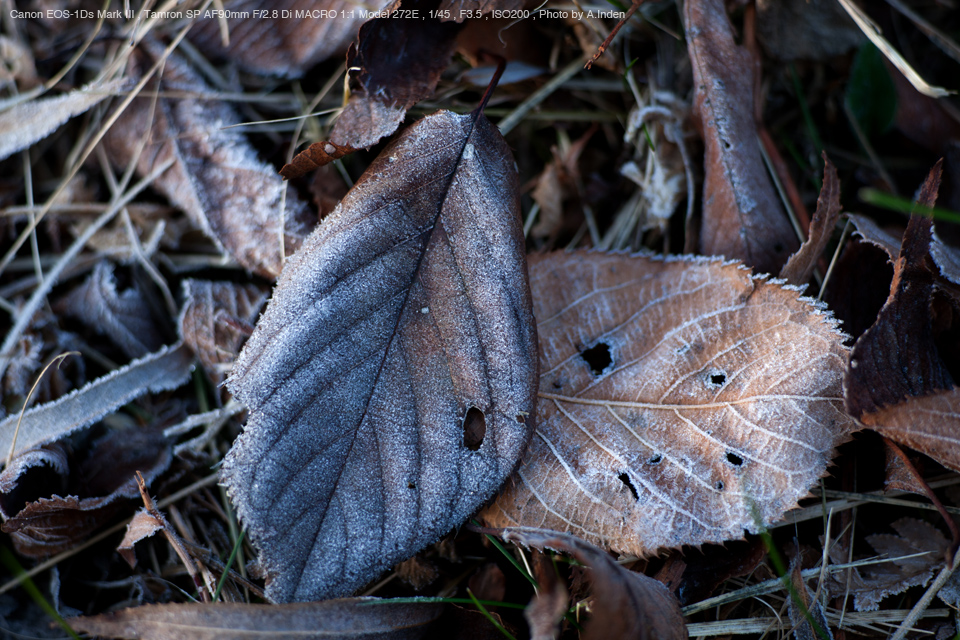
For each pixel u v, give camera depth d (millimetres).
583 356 297
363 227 287
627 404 292
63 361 324
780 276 298
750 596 290
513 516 287
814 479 280
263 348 282
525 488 288
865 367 278
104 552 309
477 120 291
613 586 265
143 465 311
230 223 320
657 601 272
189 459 313
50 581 306
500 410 284
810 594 289
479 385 284
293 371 281
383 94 295
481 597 300
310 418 280
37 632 303
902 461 285
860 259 304
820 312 286
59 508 298
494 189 289
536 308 301
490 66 326
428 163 289
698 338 292
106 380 312
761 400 285
